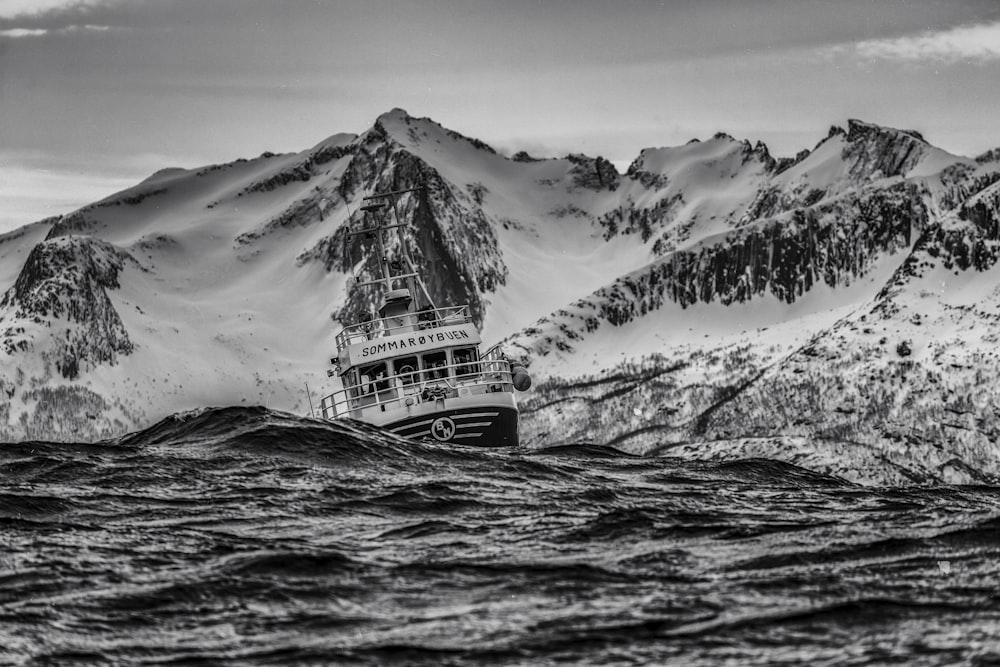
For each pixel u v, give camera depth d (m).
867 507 107.50
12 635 66.69
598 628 65.50
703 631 64.44
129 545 91.00
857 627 64.31
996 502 112.19
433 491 117.38
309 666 60.75
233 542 92.25
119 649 64.25
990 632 62.81
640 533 93.50
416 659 61.34
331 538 94.31
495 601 72.25
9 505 107.88
